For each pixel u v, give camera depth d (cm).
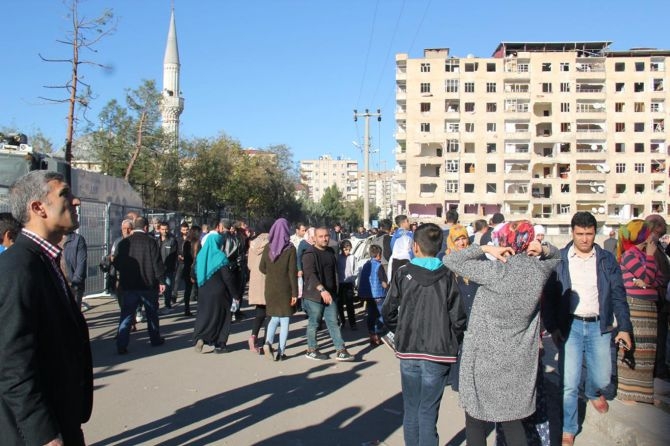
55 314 276
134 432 570
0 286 257
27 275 264
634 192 8175
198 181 4456
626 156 8206
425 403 471
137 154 3559
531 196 8181
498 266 427
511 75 8250
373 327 1070
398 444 546
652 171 8200
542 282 425
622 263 627
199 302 952
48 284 276
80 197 1628
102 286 1650
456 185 8188
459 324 471
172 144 4112
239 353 962
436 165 8312
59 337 276
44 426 253
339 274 1241
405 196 8275
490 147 8262
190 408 650
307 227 1326
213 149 4597
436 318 470
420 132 8250
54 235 297
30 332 259
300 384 761
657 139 8212
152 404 662
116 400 676
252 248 1002
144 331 1158
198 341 950
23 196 291
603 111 8256
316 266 913
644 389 617
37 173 296
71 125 2116
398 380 789
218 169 4578
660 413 585
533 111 8331
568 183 8162
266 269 918
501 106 8244
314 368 858
